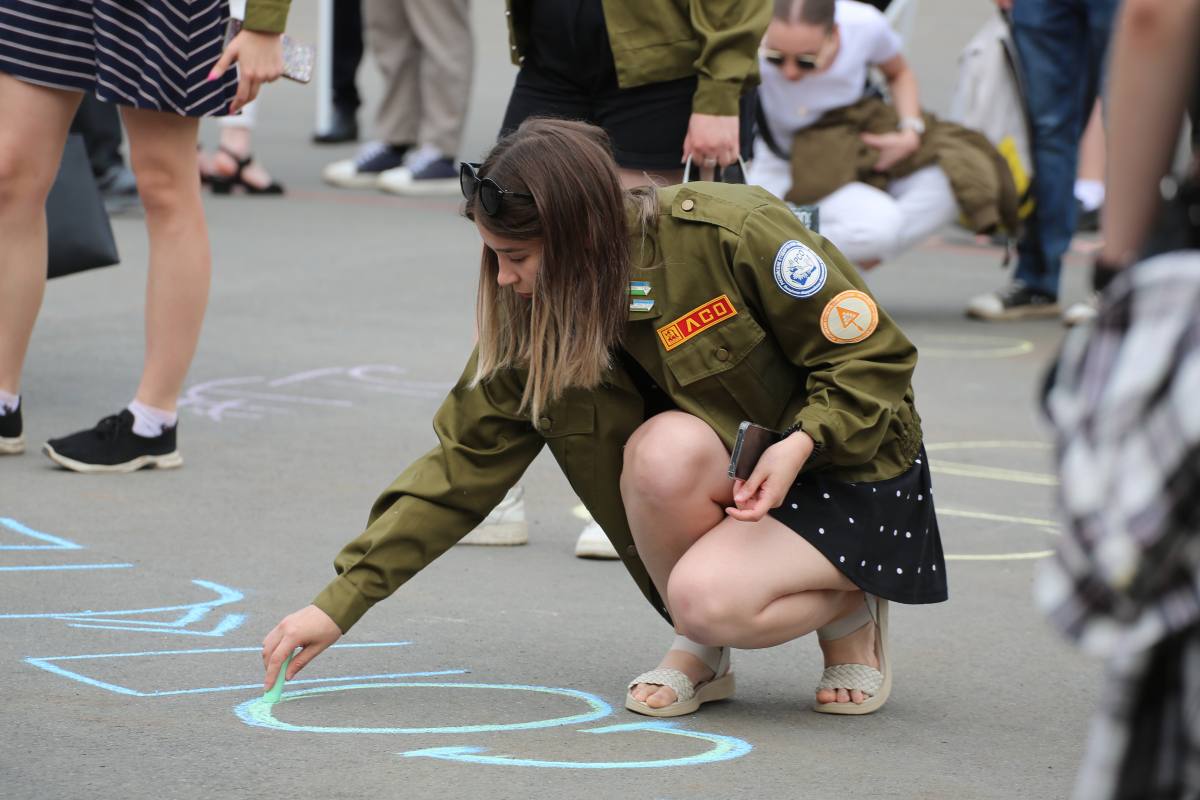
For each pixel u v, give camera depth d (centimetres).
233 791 351
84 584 500
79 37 591
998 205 945
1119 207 235
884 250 935
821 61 917
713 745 390
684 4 544
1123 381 215
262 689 418
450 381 809
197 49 590
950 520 614
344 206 1351
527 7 561
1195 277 215
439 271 1098
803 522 387
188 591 498
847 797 360
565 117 566
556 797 353
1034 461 704
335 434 704
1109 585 212
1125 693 216
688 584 383
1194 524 209
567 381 380
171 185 616
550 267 371
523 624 483
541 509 620
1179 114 233
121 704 403
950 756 389
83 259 694
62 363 805
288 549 546
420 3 1409
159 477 628
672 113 555
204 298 633
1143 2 229
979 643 482
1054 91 988
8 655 436
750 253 384
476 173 376
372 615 487
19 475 620
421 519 403
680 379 389
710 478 391
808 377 391
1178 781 213
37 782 352
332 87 1678
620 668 447
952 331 983
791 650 474
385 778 361
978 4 2459
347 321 938
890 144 931
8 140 605
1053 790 369
